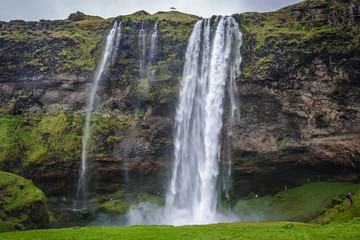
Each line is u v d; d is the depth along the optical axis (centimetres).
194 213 6031
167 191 6384
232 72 5906
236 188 6278
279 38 5738
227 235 2816
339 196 5078
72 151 6119
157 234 3023
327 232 2525
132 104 6319
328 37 5453
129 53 6438
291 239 2339
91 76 6456
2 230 3925
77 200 6194
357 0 5544
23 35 7000
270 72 5606
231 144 6044
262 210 5678
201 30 6319
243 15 6334
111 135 6291
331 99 5409
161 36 6481
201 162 6128
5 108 6488
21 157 5934
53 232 3216
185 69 6212
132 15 7588
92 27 7119
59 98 6594
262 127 5906
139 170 6306
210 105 6078
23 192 4634
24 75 6600
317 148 5600
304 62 5512
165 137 6256
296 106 5628
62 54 6675
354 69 5272
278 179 6169
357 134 5247
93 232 3167
